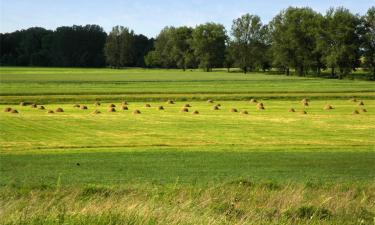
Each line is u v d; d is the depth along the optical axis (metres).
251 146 32.75
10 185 18.06
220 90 86.19
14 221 10.49
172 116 51.84
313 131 41.22
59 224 10.43
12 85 93.50
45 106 62.66
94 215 10.88
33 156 27.62
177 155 28.03
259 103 67.88
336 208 13.50
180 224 10.49
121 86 94.19
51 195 15.46
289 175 21.81
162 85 98.19
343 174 22.42
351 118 51.38
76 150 30.42
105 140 35.53
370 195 16.47
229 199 14.24
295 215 12.70
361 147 32.66
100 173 21.91
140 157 27.16
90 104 66.31
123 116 51.50
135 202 12.46
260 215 12.41
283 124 45.78
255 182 18.69
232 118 50.41
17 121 46.31
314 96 76.69
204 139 36.31
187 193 15.48
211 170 22.95
